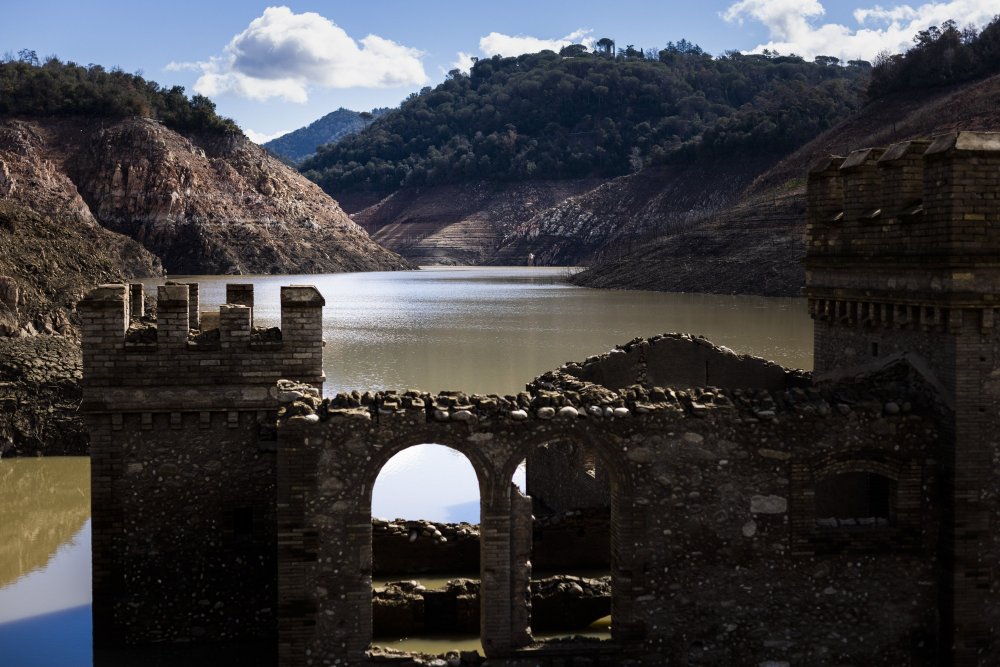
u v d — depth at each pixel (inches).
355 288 6879.9
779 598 740.0
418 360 2758.4
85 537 1233.4
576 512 963.3
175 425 837.8
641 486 728.3
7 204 2815.0
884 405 738.2
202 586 852.0
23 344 1900.8
